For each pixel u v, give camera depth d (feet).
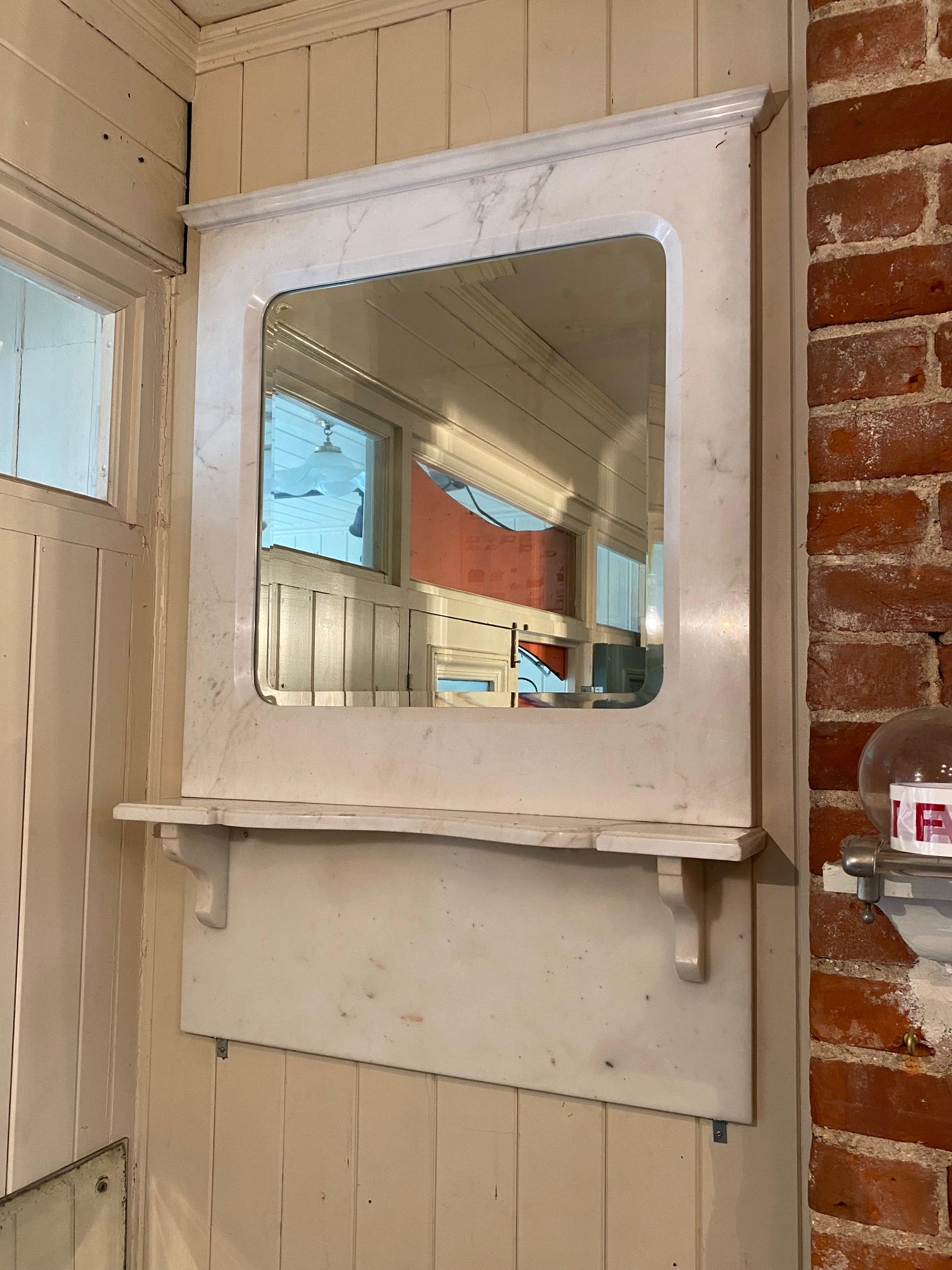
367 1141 3.69
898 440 2.73
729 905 3.19
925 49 2.76
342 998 3.70
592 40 3.58
